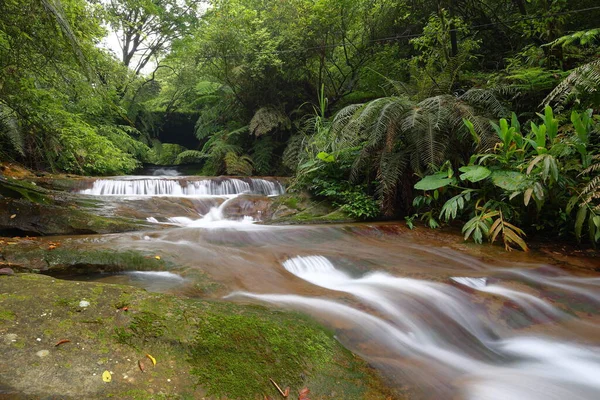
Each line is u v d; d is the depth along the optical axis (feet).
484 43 33.35
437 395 6.79
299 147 38.50
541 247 17.08
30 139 27.48
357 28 37.83
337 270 13.79
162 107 66.13
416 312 10.21
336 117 23.39
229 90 47.14
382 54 37.19
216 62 42.16
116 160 36.81
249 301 9.70
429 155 19.63
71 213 16.90
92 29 20.40
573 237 18.35
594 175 16.83
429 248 16.84
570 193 16.98
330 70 42.57
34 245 12.32
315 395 6.01
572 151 16.75
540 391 7.43
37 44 16.15
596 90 17.19
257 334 7.09
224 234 16.92
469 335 9.67
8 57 16.55
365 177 25.20
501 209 18.28
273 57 38.17
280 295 10.46
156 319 6.92
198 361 6.12
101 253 12.02
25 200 16.92
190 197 24.72
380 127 20.79
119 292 7.76
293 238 17.44
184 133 70.79
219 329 7.00
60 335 6.13
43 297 7.13
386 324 9.29
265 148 43.78
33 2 14.21
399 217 23.29
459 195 18.90
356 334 8.51
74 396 4.98
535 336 9.82
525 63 24.82
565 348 9.30
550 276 13.60
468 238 18.60
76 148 28.35
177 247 13.92
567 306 11.34
